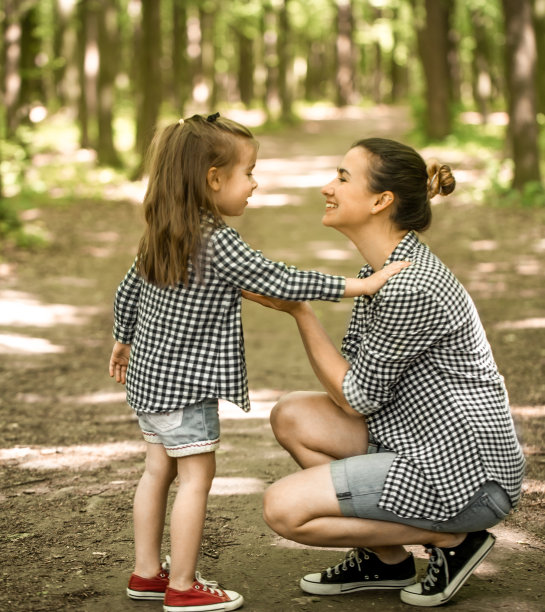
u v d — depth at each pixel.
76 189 16.45
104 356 6.82
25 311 8.32
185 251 2.57
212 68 36.59
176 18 29.91
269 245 12.32
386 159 2.68
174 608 2.59
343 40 43.94
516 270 9.87
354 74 50.03
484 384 2.62
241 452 4.43
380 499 2.54
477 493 2.55
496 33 32.94
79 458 4.32
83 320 8.08
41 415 5.17
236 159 2.65
